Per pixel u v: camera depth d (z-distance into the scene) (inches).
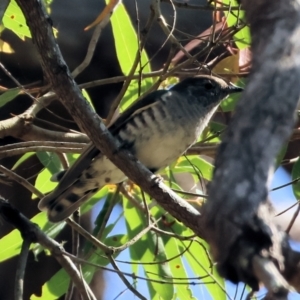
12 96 301.0
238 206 82.4
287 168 383.6
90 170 291.7
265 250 82.7
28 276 441.7
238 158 84.0
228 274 83.4
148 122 298.2
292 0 94.0
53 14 457.4
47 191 339.0
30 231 232.8
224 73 321.1
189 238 263.7
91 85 305.0
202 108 315.6
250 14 96.0
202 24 438.0
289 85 86.3
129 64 335.3
